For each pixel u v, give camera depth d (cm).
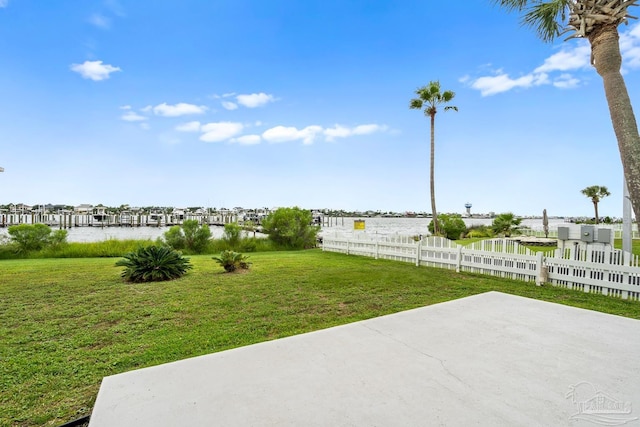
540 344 316
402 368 263
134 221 10400
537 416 195
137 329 458
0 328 461
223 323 486
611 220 3903
